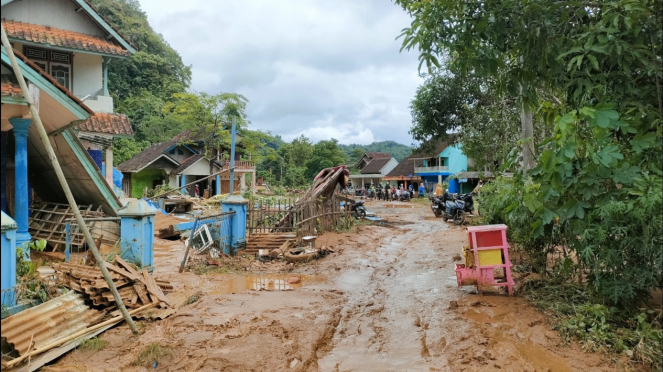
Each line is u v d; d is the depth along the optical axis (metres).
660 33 4.18
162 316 5.01
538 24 4.80
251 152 32.59
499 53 5.29
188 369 3.76
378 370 3.82
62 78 12.53
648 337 3.80
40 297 4.58
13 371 3.45
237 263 8.66
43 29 12.13
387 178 50.38
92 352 4.05
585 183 4.37
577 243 4.70
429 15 5.23
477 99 14.59
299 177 51.75
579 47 4.36
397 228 15.19
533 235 5.12
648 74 4.44
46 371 3.62
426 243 11.36
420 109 14.94
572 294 5.47
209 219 9.29
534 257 6.51
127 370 3.72
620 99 4.68
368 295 6.36
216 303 5.76
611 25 4.32
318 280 7.41
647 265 4.07
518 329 4.66
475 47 5.48
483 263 5.90
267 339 4.40
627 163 4.28
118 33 13.12
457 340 4.42
